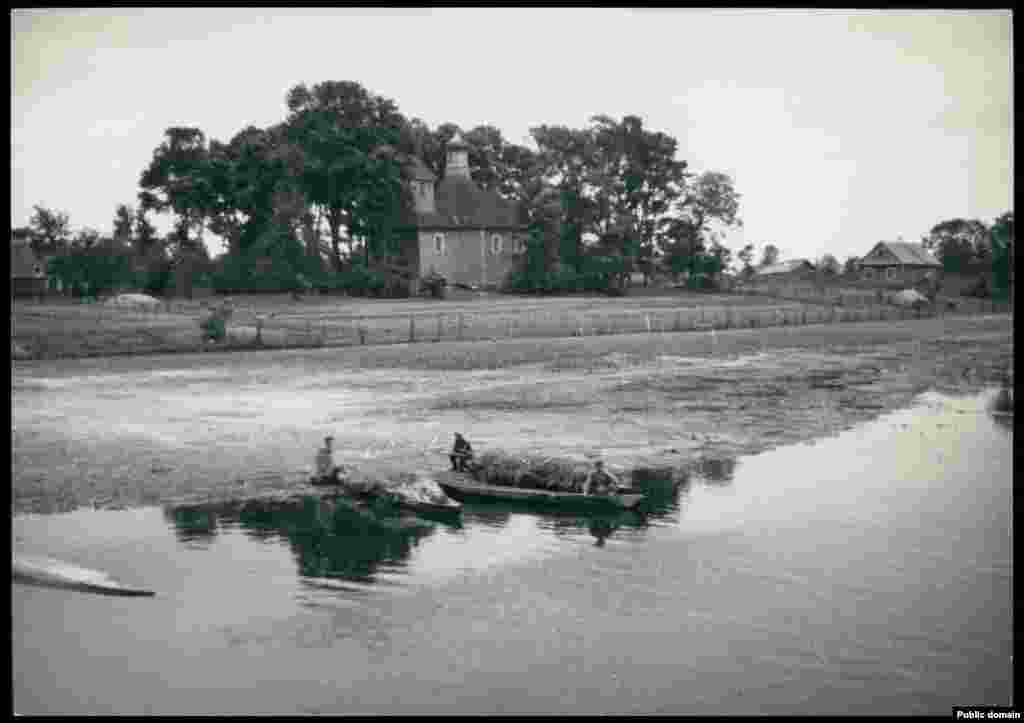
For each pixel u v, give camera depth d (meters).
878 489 23.30
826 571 17.28
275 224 89.56
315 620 15.21
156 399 36.44
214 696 12.92
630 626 14.98
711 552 18.41
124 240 100.00
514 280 100.75
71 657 13.98
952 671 13.48
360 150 92.88
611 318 75.50
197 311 72.00
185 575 17.08
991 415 34.94
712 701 12.74
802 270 156.25
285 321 65.94
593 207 106.88
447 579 16.97
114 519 20.36
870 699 12.79
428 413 33.88
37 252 120.38
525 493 21.80
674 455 27.36
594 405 36.16
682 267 119.12
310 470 24.81
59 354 48.28
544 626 14.98
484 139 121.50
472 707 12.65
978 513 21.03
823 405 37.16
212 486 23.14
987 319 90.31
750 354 57.59
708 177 119.69
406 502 21.20
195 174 97.69
